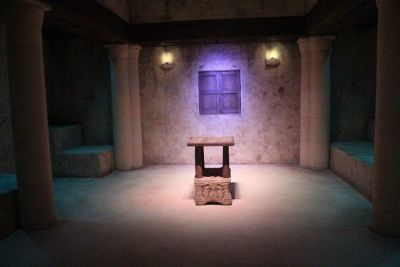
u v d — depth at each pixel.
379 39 3.82
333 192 5.77
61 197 5.81
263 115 8.13
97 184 6.66
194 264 3.37
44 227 4.39
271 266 3.29
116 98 7.68
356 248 3.64
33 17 4.08
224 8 7.28
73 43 8.20
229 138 5.65
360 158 5.77
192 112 8.29
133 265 3.39
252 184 6.38
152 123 8.42
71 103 8.41
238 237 4.00
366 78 7.75
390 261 3.34
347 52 7.71
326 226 4.28
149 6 7.41
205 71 8.18
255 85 8.06
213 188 5.19
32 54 4.12
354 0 4.43
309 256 3.48
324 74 7.17
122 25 6.96
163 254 3.61
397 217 3.85
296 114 8.04
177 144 8.44
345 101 7.85
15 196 4.38
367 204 5.12
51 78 8.36
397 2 3.58
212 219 4.61
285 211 4.86
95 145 8.29
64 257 3.60
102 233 4.22
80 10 5.04
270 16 7.15
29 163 4.24
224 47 8.04
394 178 3.80
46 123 4.40
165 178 7.04
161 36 7.45
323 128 7.36
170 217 4.72
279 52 7.92
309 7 6.73
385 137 3.82
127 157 7.87
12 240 4.06
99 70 8.22
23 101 4.12
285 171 7.40
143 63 8.26
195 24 7.30
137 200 5.56
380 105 3.84
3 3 3.99
